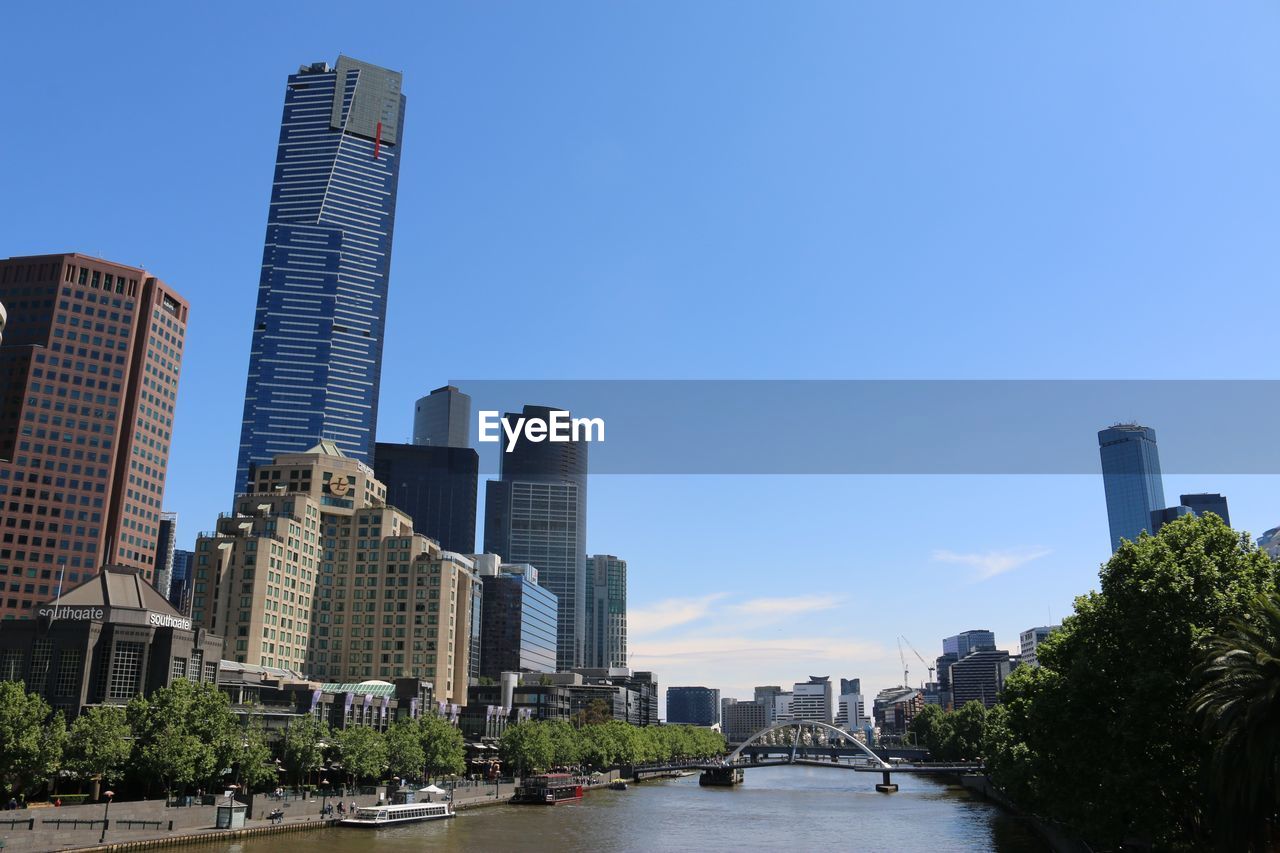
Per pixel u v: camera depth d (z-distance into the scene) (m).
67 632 147.62
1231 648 65.62
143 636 152.12
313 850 115.44
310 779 172.25
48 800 123.81
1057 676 105.62
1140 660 80.88
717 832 159.88
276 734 170.50
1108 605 88.75
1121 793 78.19
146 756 123.62
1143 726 77.75
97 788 127.69
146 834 108.88
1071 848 109.88
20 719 110.25
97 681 147.25
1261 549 84.88
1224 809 65.25
